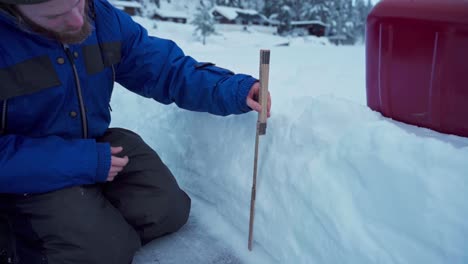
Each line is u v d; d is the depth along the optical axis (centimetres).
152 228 120
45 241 95
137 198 119
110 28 113
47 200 96
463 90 88
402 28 95
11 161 90
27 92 95
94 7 109
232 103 117
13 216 97
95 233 99
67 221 96
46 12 82
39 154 93
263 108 107
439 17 86
